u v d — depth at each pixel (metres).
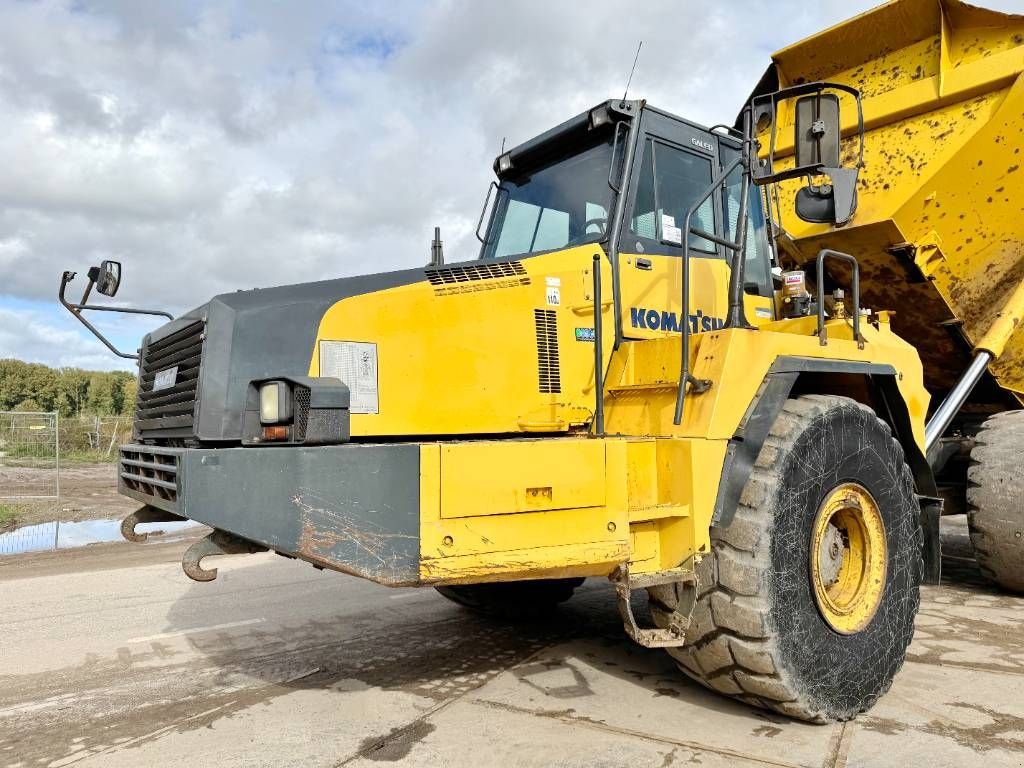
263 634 4.58
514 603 4.71
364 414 3.06
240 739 2.98
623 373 3.52
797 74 5.86
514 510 2.67
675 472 3.01
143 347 3.82
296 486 2.48
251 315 2.96
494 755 2.77
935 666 3.75
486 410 3.30
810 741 2.88
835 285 5.95
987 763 2.66
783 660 2.91
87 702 3.46
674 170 3.93
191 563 2.76
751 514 2.97
